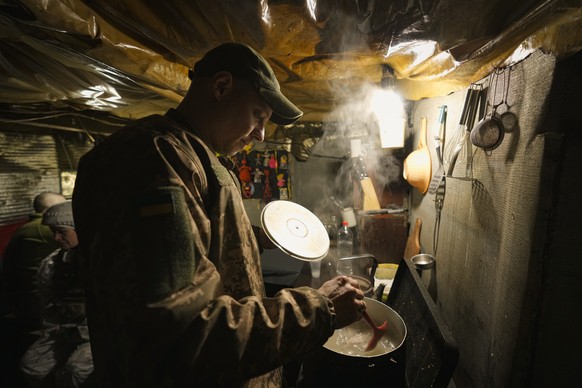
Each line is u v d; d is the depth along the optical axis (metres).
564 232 0.80
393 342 1.11
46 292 1.67
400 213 2.50
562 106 0.78
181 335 0.48
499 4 0.76
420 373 1.02
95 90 1.89
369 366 0.90
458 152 1.38
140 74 1.30
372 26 0.92
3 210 2.88
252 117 0.78
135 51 1.14
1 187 2.86
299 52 1.10
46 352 1.67
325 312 0.62
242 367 0.52
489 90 1.13
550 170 0.79
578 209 0.78
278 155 3.41
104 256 0.50
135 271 0.48
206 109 0.77
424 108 2.12
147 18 0.90
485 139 1.08
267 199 3.45
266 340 0.54
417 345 1.12
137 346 0.46
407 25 0.91
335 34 0.98
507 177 0.99
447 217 1.61
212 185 0.70
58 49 1.19
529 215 0.85
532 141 0.85
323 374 0.95
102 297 0.50
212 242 0.69
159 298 0.47
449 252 1.57
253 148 3.42
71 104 2.35
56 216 1.60
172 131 0.67
